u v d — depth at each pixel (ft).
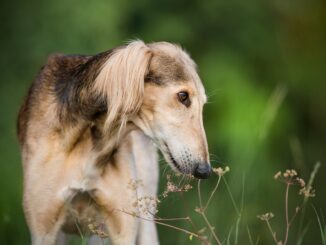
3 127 55.47
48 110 29.19
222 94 60.85
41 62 56.39
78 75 29.22
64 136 28.68
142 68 27.84
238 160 43.75
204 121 60.44
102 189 29.01
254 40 65.10
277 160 62.49
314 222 57.36
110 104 27.89
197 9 63.82
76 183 28.73
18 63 57.16
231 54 63.77
